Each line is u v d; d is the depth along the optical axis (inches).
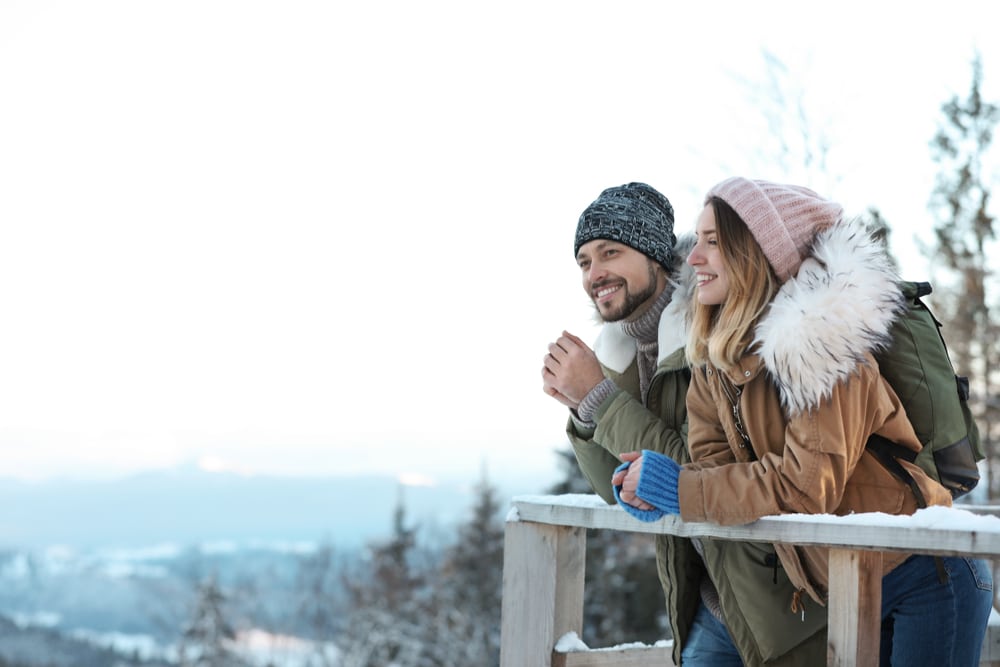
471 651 973.8
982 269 529.7
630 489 90.6
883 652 92.8
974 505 120.9
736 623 100.0
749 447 90.4
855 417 83.2
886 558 88.0
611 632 741.9
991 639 113.3
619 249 115.3
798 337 81.7
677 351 106.0
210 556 6811.0
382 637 1072.8
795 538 83.0
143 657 3641.7
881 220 403.2
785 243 88.1
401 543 1348.4
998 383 518.3
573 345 110.0
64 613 6063.0
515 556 112.6
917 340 88.5
